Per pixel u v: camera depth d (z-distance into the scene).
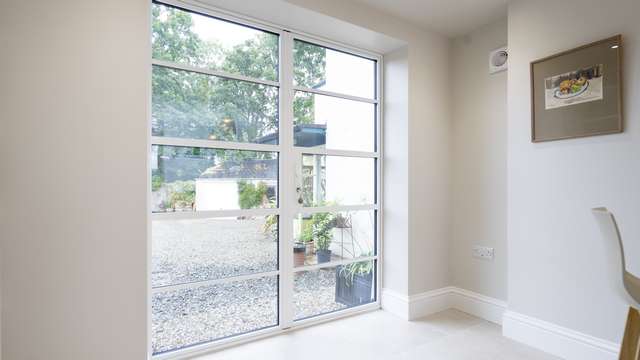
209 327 2.33
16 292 1.55
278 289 2.62
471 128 3.04
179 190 2.22
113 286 1.74
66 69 1.63
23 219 1.56
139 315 1.81
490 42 2.90
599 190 2.08
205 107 2.32
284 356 2.25
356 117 3.06
